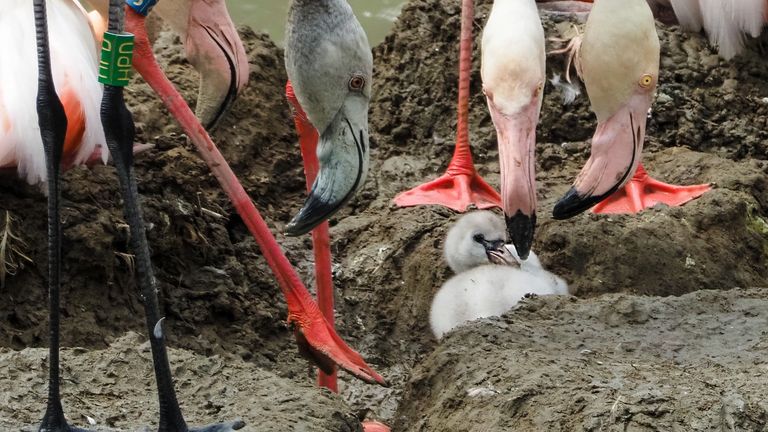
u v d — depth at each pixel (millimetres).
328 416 8375
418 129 14023
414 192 12734
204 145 9453
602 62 10023
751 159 13719
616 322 9859
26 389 8312
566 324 9836
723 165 13188
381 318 11734
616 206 12500
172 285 11219
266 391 8586
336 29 8469
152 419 8172
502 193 9938
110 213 10938
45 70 6898
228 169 9477
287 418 8219
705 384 8531
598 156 10242
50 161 6945
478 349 9414
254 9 17172
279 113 13852
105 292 10711
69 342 10289
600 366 9031
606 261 11688
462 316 11406
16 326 10219
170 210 11391
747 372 8789
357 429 8570
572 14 14547
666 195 12570
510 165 9898
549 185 13242
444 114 14117
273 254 9438
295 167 13547
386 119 14125
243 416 8203
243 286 11617
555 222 12000
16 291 10352
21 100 10312
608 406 8273
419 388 9562
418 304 11766
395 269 12008
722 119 14195
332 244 12391
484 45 10359
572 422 8281
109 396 8422
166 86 9367
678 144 13945
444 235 12039
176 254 11344
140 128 12406
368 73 8641
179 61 13797
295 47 8492
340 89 8555
